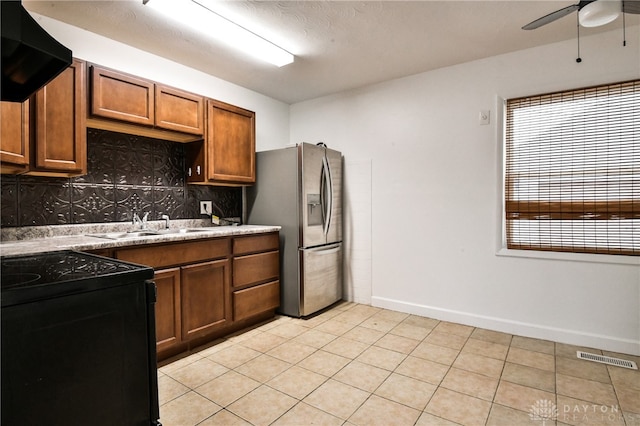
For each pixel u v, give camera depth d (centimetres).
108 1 209
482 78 303
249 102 378
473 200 309
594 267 261
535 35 260
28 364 84
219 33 246
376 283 368
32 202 227
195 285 256
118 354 103
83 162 223
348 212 386
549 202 279
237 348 262
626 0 169
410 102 341
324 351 257
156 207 296
